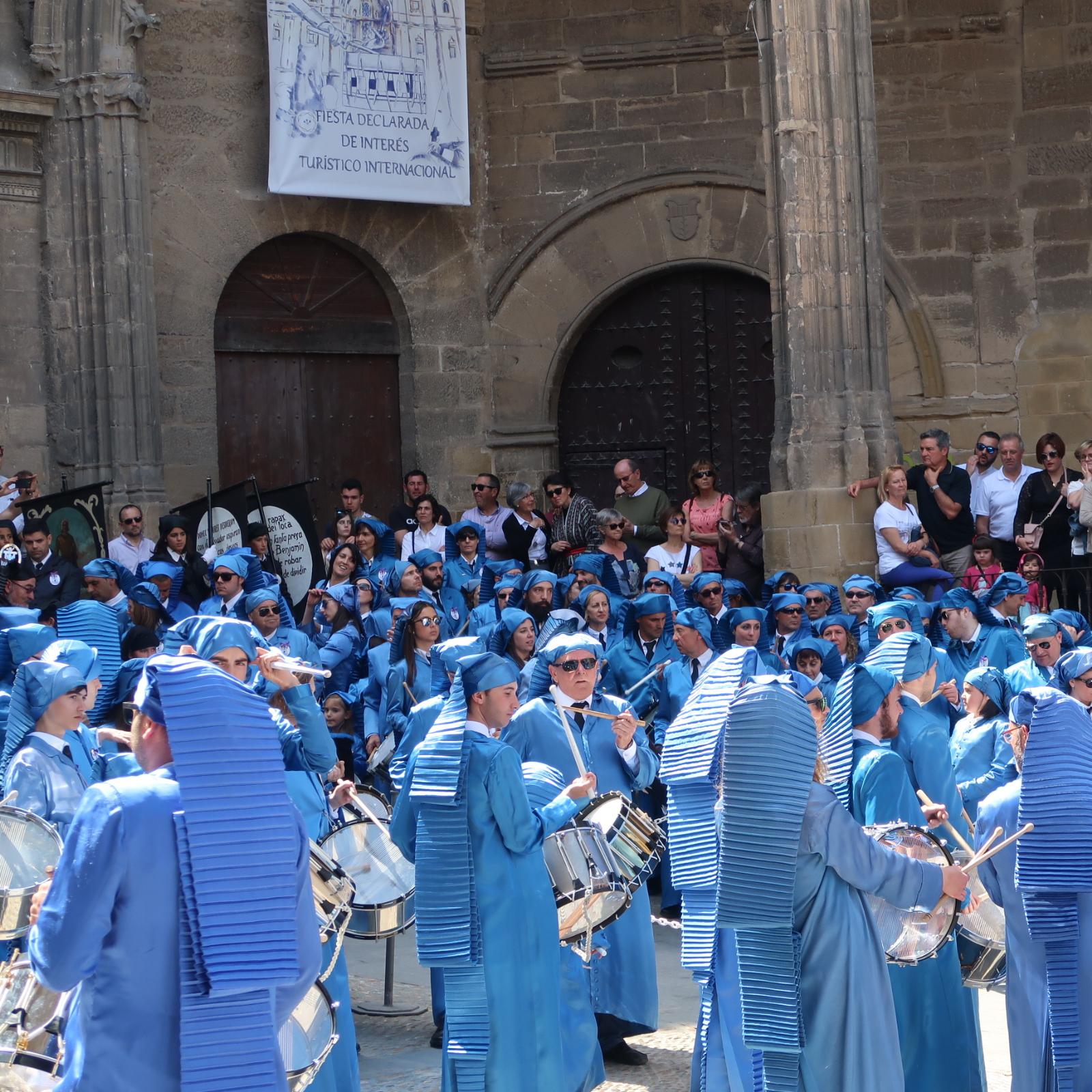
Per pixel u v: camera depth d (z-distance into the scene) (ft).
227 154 58.65
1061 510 45.14
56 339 54.60
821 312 47.01
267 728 13.62
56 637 23.49
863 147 47.78
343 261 61.11
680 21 61.72
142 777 13.25
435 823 19.90
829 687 33.14
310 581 49.32
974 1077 21.15
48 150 54.60
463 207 61.93
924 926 18.15
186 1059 12.82
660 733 34.35
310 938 13.70
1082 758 19.07
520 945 19.77
